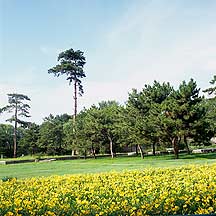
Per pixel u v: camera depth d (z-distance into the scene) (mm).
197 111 26156
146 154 41656
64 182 9648
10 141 58750
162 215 5418
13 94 56812
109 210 5582
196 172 9820
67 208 5801
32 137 53500
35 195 7398
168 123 26219
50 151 50688
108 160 33094
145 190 7246
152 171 10906
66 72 50594
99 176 10305
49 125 50000
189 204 5820
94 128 38750
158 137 28859
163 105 26859
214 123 28969
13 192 8141
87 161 32969
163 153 41594
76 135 41094
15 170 22969
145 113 32500
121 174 10484
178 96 26484
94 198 6727
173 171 10875
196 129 26031
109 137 38969
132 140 32656
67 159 40344
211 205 5961
